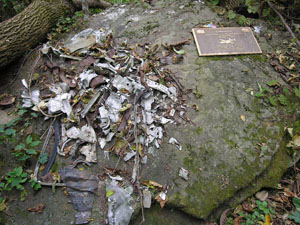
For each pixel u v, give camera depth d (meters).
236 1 2.20
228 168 1.36
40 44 1.97
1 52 1.67
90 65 1.67
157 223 1.26
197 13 2.10
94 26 2.04
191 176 1.32
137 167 1.32
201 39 1.85
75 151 1.36
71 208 1.24
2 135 1.44
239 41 1.86
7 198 1.28
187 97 1.56
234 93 1.60
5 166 1.37
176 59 1.72
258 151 1.41
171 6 2.17
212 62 1.73
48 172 1.33
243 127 1.48
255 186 1.38
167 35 1.91
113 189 1.27
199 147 1.40
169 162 1.35
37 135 1.44
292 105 1.59
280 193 1.41
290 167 1.46
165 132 1.44
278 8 2.25
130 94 1.49
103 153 1.37
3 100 1.58
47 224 1.21
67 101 1.47
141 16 2.09
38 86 1.62
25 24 1.85
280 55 1.83
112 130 1.40
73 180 1.30
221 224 1.28
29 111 1.51
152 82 1.56
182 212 1.29
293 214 1.31
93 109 1.46
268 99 1.60
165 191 1.28
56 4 2.18
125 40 1.89
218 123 1.48
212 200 1.29
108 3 2.51
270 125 1.50
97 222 1.21
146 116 1.44
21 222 1.23
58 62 1.73
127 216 1.22
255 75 1.70
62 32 2.10
